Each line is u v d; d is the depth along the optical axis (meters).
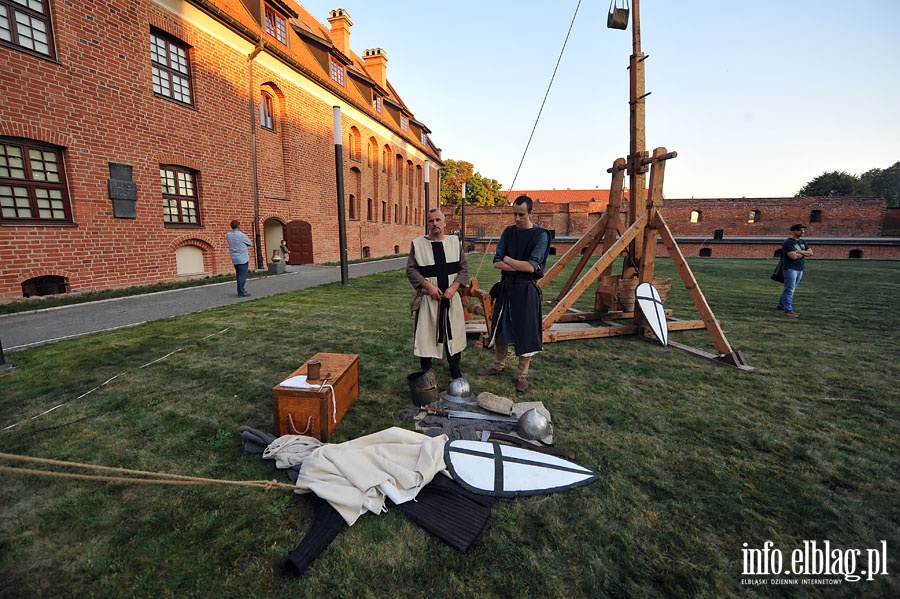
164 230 10.62
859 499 2.28
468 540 1.89
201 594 1.63
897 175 74.62
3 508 2.13
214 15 11.62
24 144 7.87
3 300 7.60
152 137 10.18
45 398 3.53
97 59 8.87
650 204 5.40
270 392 3.71
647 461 2.63
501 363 4.28
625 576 1.74
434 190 39.22
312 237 17.48
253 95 13.48
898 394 3.82
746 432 3.04
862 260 28.23
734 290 11.46
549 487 2.29
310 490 2.16
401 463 2.36
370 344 5.34
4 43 7.38
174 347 5.07
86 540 1.92
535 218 40.00
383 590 1.65
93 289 9.04
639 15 5.71
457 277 3.71
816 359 4.92
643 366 4.62
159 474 2.14
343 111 19.73
